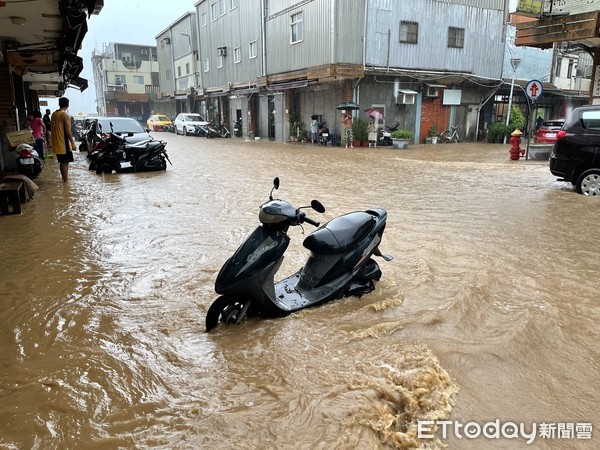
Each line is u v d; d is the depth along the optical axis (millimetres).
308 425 2639
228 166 14922
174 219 7566
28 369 3252
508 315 4047
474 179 11930
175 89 48250
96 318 4039
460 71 25922
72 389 3016
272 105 30688
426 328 3807
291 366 3232
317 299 4180
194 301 4398
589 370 3244
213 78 37656
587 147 9484
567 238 6414
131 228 7031
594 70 15555
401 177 12312
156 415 2754
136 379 3125
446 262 5426
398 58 23734
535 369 3242
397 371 3115
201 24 38688
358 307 4215
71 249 6004
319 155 18859
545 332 3738
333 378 3072
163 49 50562
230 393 2953
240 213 7934
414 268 5188
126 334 3754
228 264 3662
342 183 11242
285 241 3805
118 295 4543
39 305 4297
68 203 8961
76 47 10273
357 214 4629
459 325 3865
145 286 4766
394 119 24828
